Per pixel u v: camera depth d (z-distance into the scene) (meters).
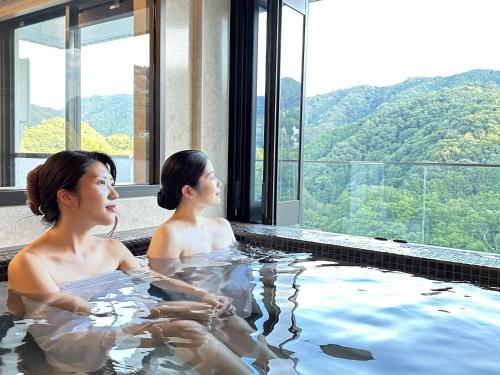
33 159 2.87
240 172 3.54
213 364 1.10
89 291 1.62
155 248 2.12
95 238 1.83
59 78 3.00
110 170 1.72
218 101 3.43
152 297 1.59
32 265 1.52
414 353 1.21
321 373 1.08
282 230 3.01
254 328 1.36
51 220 1.63
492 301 1.69
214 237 2.41
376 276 2.03
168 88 3.09
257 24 3.50
